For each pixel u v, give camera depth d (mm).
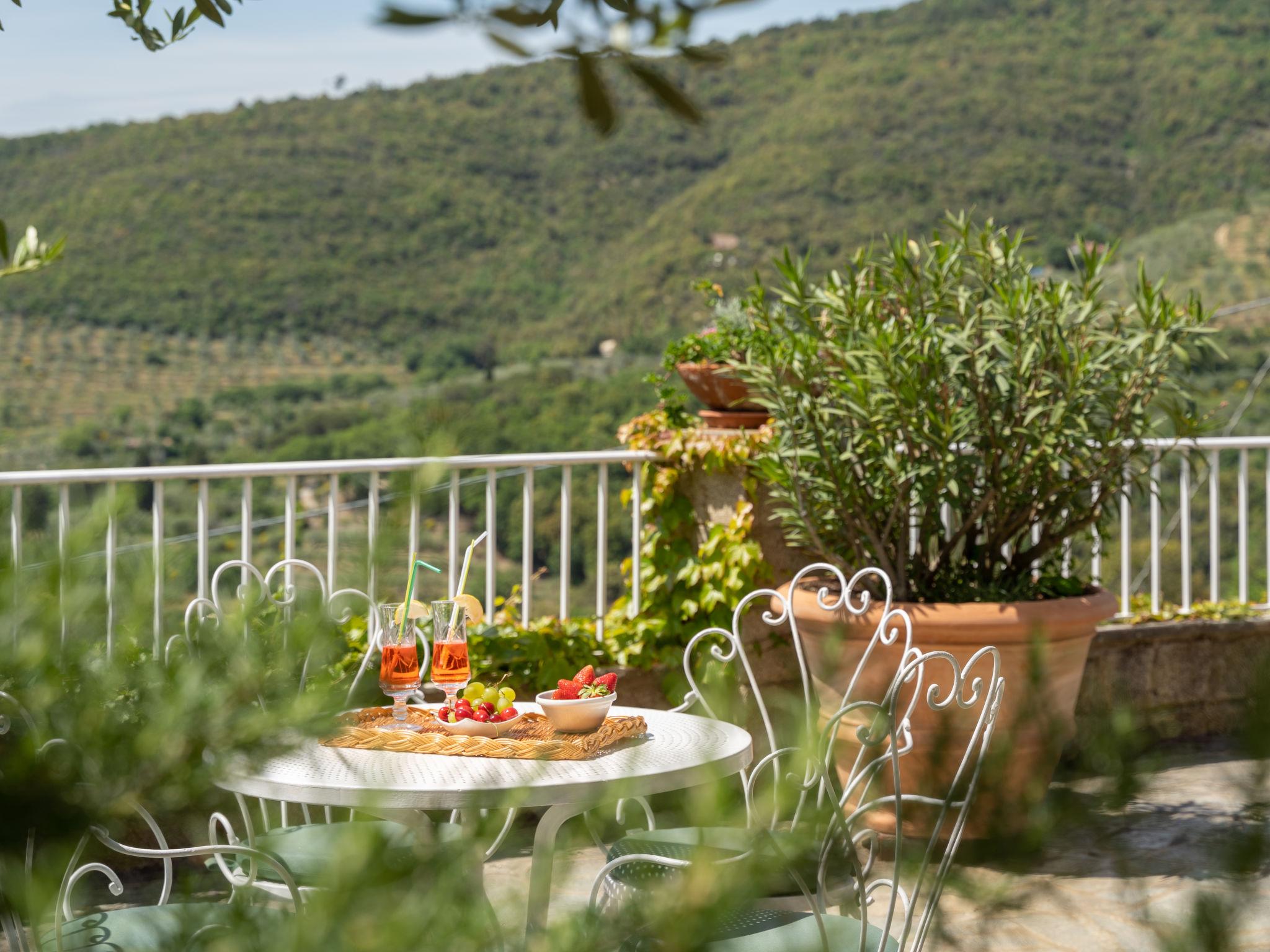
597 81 567
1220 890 542
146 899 3621
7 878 507
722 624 4793
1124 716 625
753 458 4680
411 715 2824
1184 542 5668
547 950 542
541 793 2203
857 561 4512
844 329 4398
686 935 538
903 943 2084
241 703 549
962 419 4219
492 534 4508
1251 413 15367
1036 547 4492
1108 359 4191
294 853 2740
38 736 513
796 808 718
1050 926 2848
